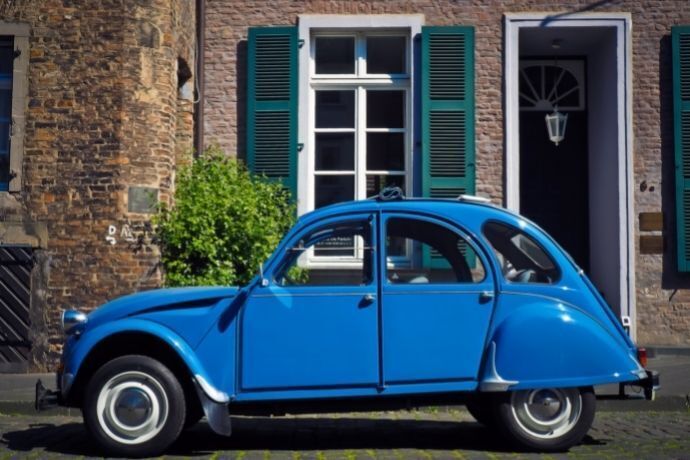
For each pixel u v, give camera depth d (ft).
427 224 24.80
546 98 50.62
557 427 24.45
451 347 24.07
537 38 47.55
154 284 40.06
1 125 41.73
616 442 26.45
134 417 23.76
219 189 41.06
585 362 24.13
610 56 46.42
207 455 24.35
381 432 28.50
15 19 40.60
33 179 40.37
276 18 46.55
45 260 40.27
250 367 23.82
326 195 46.70
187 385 24.82
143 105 40.57
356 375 23.88
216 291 24.29
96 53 40.45
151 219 40.32
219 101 46.52
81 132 40.32
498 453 24.50
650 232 45.47
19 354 40.27
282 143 45.73
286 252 24.39
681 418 31.91
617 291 45.42
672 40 45.34
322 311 24.02
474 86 45.78
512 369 23.90
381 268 24.29
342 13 46.32
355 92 46.78
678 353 44.14
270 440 27.09
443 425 29.99
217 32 46.65
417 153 46.01
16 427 29.66
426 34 45.70
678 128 45.19
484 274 24.43
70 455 24.34
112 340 24.64
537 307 24.27
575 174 50.47
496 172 45.73
